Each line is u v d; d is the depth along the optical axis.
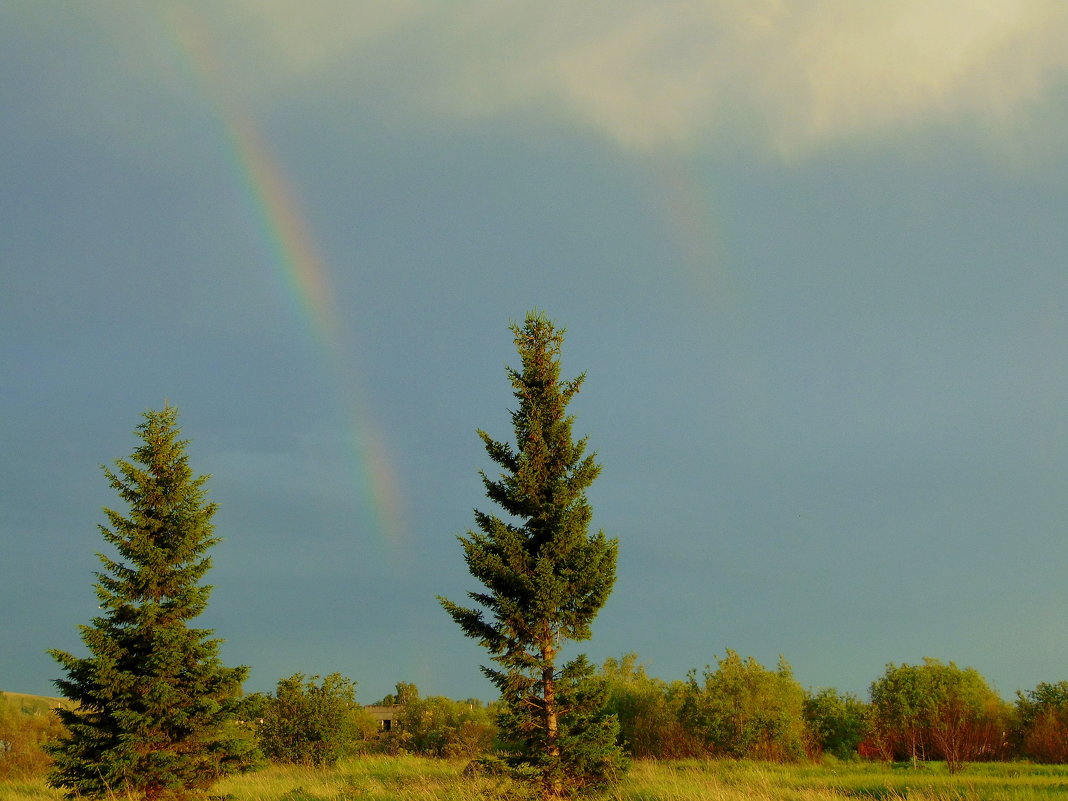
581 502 21.33
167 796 20.83
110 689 20.58
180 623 21.78
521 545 20.77
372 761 35.88
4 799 23.73
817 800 18.94
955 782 22.86
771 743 38.44
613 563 20.73
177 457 22.81
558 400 22.12
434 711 57.19
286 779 27.66
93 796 20.41
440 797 20.03
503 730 20.44
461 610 20.31
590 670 20.31
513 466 21.84
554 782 19.36
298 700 36.78
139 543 21.44
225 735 21.45
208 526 22.45
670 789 19.36
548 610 19.77
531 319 22.58
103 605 21.16
